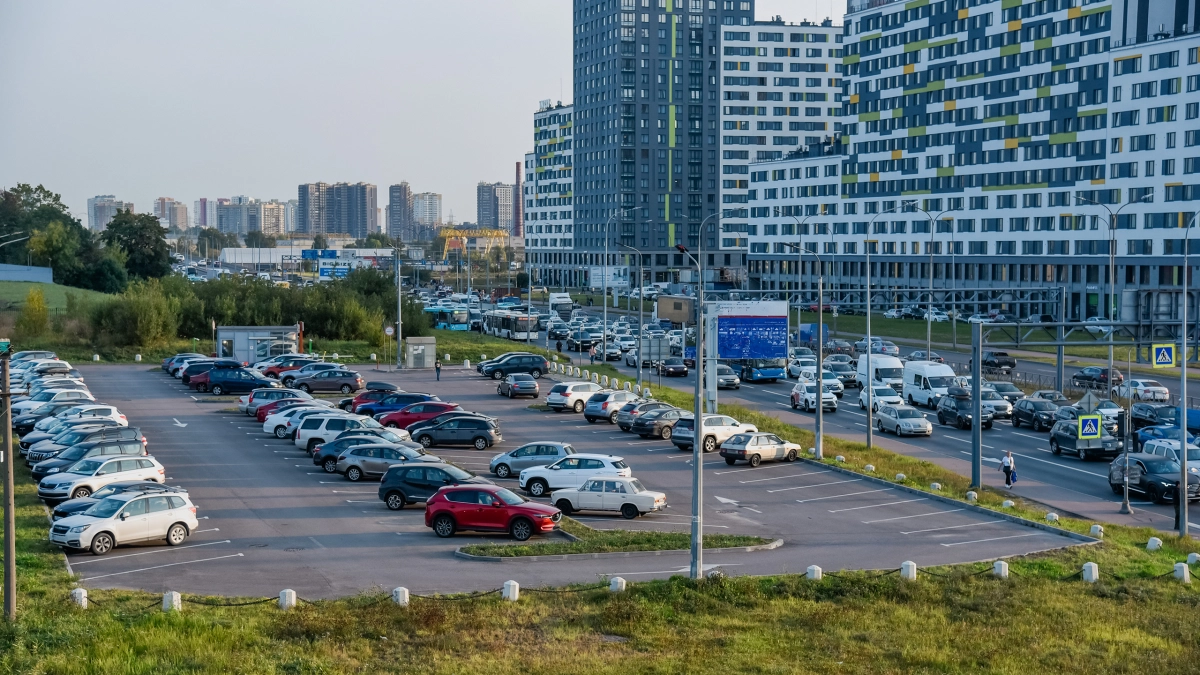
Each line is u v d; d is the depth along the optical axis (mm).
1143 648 30438
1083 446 61094
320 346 111438
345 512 45031
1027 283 147375
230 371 81250
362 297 123688
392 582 34500
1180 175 127312
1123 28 135250
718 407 74938
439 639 29078
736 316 68250
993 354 108000
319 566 36438
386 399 68812
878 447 63812
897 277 168000
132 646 27828
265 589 33500
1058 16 142125
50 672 26297
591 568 36875
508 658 28062
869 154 172250
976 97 153875
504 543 40000
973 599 34062
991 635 31016
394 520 43781
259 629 29562
